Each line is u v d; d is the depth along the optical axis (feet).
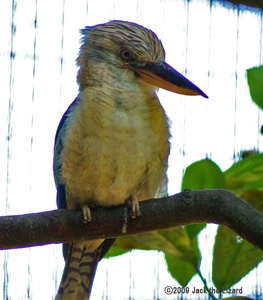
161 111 21.24
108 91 20.62
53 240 18.30
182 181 17.87
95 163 20.18
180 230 16.55
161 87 21.56
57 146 21.93
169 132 21.75
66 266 24.52
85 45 22.77
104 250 24.41
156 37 23.06
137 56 21.83
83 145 20.12
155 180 21.40
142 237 17.15
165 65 22.07
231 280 15.25
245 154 18.65
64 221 18.33
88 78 21.67
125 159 20.18
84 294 24.31
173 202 17.90
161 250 16.46
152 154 20.77
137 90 21.12
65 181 21.47
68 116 20.89
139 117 20.44
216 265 15.43
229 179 17.57
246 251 15.48
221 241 15.70
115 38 22.17
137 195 21.77
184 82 21.59
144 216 18.40
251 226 15.56
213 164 17.49
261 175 17.11
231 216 16.16
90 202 21.54
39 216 17.99
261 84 18.08
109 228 18.75
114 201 21.08
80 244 24.34
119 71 21.61
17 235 17.52
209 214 17.08
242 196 17.39
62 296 24.30
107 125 19.98
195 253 16.46
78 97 21.25
